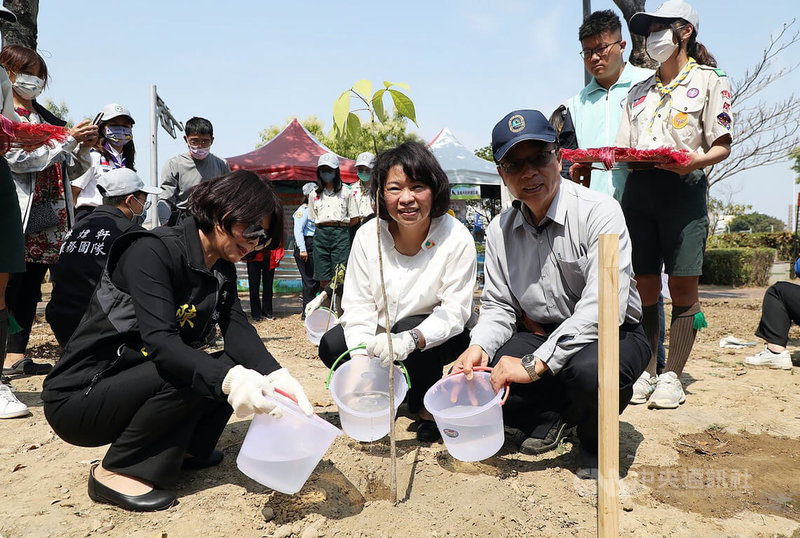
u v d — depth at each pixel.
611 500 1.62
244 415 1.89
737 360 4.87
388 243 2.82
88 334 2.10
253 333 2.35
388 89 1.88
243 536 1.94
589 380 2.29
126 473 2.12
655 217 3.47
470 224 14.91
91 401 2.04
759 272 15.16
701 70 3.33
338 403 2.29
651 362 3.67
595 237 2.47
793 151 13.77
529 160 2.36
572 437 2.98
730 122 3.23
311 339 3.93
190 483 2.34
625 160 3.12
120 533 1.94
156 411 2.04
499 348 2.73
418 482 2.38
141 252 2.04
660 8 3.31
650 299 3.63
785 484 2.47
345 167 11.16
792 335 6.17
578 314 2.40
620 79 3.86
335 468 2.47
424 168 2.47
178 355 1.92
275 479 1.93
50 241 3.98
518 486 2.37
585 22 3.79
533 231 2.62
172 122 7.50
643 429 3.10
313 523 2.02
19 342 4.12
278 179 10.90
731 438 3.00
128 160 4.70
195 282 2.14
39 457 2.62
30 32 6.38
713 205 21.83
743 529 2.10
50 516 2.04
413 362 2.85
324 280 7.21
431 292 2.80
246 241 2.07
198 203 2.06
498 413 2.27
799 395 3.73
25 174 3.59
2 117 2.79
